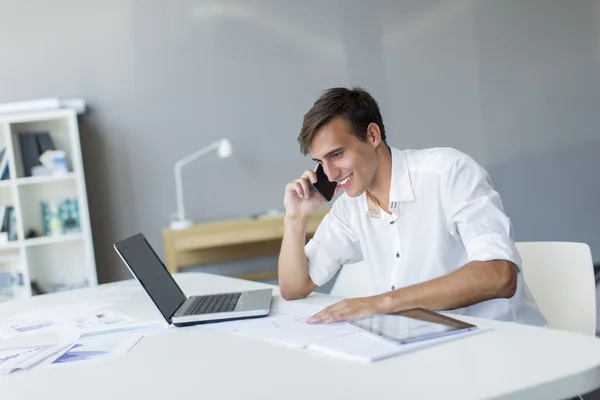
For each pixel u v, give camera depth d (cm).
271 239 443
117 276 445
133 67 441
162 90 445
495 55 476
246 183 459
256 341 144
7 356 151
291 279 195
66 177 408
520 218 481
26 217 423
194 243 414
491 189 184
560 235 484
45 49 429
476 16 473
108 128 439
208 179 453
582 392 108
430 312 149
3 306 224
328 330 144
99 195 440
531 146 480
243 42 454
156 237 448
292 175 464
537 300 196
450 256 193
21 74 427
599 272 464
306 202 200
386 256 204
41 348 155
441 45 472
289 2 457
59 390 123
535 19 479
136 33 440
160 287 180
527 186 480
